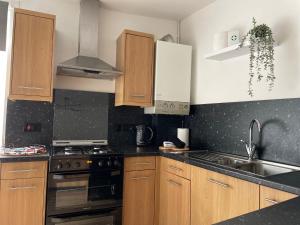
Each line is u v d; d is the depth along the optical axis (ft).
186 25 10.39
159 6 9.41
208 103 8.93
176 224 7.25
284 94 6.34
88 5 8.91
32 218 6.72
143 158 8.07
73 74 8.85
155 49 9.20
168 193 7.72
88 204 7.32
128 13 10.07
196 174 6.52
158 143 9.91
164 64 9.09
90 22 8.91
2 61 8.43
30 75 7.55
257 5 7.20
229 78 8.06
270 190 4.53
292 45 6.20
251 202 4.91
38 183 6.81
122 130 9.73
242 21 7.69
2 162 6.41
